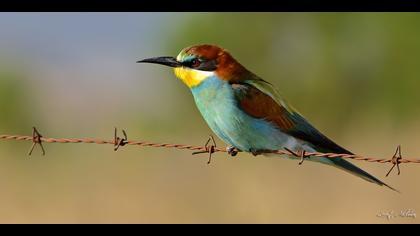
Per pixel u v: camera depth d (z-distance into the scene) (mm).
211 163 11578
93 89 17562
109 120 16469
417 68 18438
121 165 11852
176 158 11969
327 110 19219
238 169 11336
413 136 13320
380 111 18531
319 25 19516
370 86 18906
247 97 7129
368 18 19219
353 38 19234
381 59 18922
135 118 16734
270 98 7223
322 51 19359
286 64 19750
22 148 13117
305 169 11141
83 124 16500
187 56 7234
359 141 14086
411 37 18625
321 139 7281
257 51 20016
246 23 20078
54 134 16625
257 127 7180
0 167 12406
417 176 10875
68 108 17094
